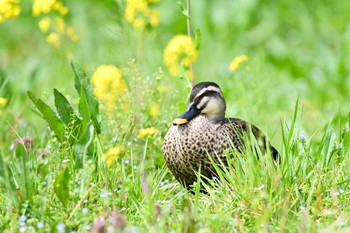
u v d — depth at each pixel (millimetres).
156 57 17375
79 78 11555
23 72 16953
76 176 10562
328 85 17297
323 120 15250
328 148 11133
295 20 20516
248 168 10578
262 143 11484
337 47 19438
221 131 11742
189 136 11703
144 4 13453
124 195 10359
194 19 20281
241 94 14797
